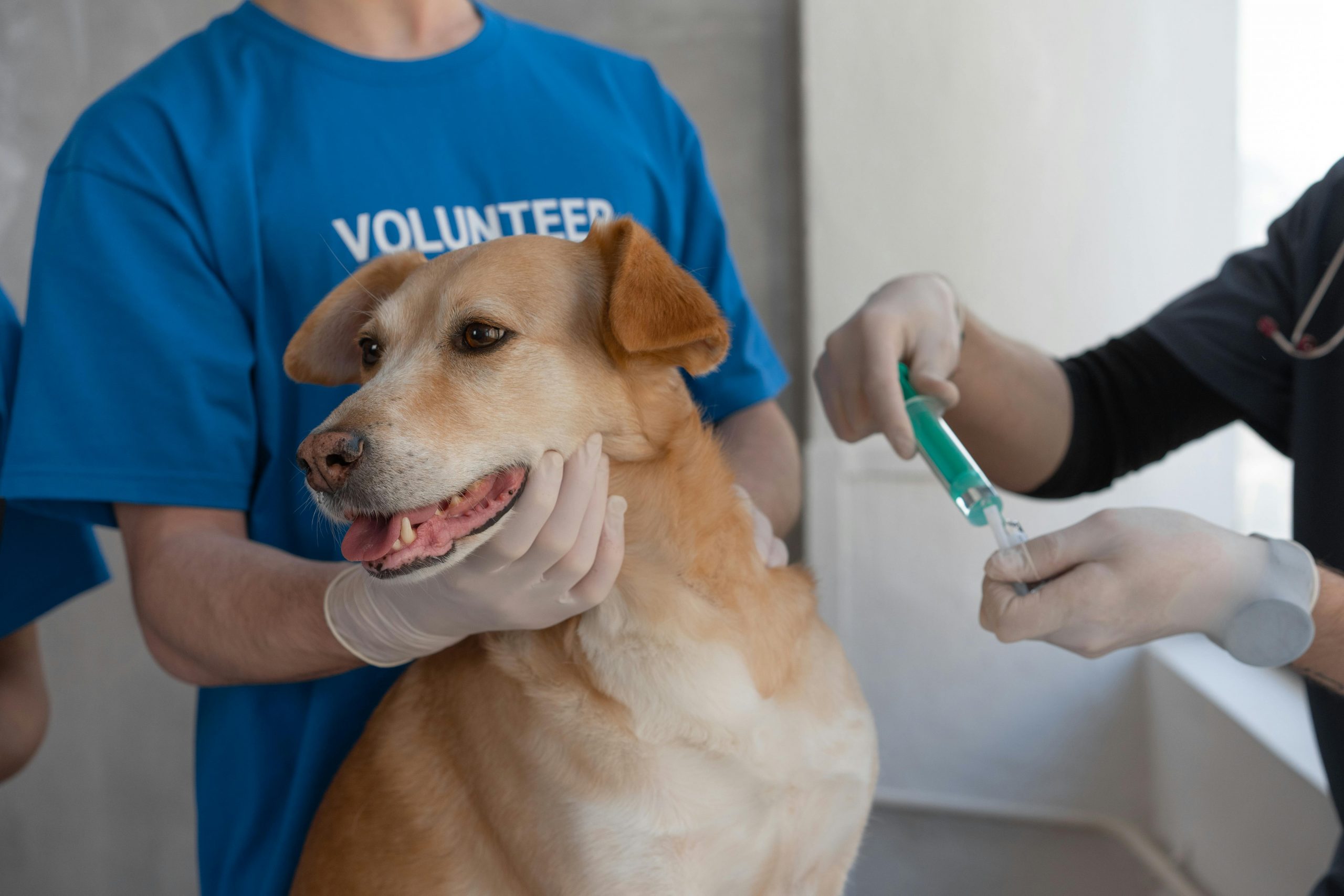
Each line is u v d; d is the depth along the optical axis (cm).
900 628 298
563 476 95
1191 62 257
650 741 101
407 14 131
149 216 116
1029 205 279
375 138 127
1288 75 224
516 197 131
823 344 303
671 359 105
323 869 112
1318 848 182
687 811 100
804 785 108
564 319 107
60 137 293
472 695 107
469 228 129
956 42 281
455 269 109
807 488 305
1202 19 254
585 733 100
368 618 100
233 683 114
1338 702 110
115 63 300
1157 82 262
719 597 107
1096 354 145
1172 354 136
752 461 138
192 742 297
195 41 129
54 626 295
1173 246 266
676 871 100
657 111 146
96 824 298
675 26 320
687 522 108
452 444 98
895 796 296
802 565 126
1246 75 249
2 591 140
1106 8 265
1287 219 126
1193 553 89
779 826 106
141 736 297
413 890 106
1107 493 268
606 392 107
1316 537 109
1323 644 92
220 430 116
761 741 104
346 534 99
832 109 295
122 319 113
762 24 316
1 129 284
